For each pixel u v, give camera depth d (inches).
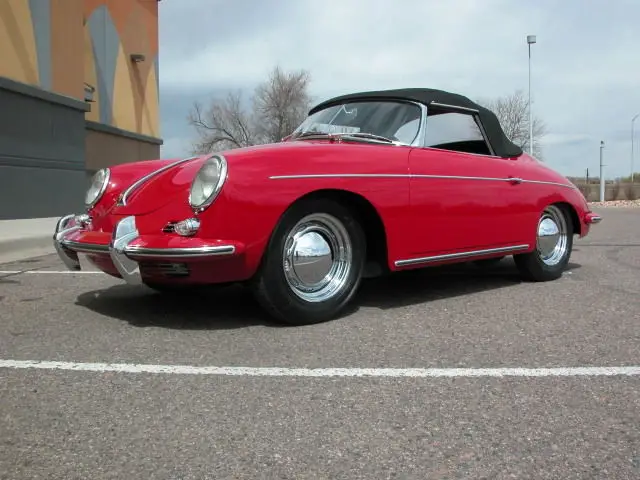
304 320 140.2
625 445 82.7
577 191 214.1
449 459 79.0
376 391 101.3
